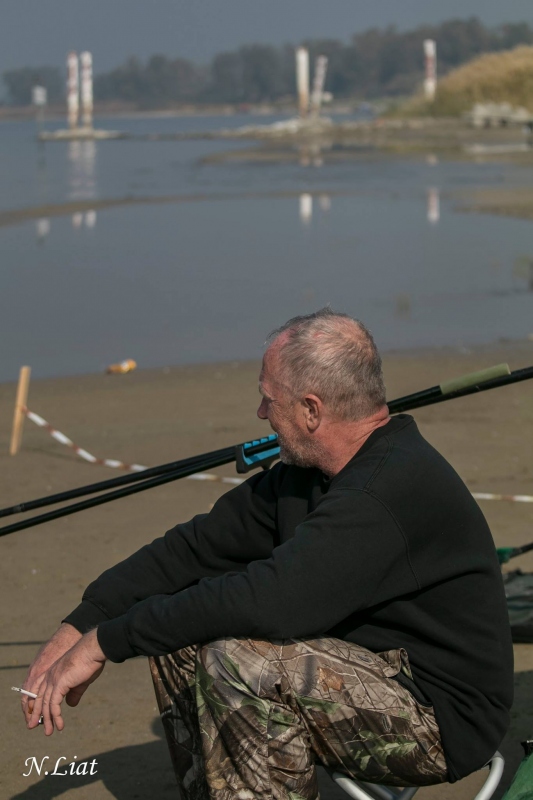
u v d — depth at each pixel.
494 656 2.74
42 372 10.33
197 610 2.62
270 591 2.60
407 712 2.72
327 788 3.66
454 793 3.59
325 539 2.64
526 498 6.52
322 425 2.82
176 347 11.38
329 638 2.76
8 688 4.32
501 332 11.91
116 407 8.98
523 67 66.12
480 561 2.74
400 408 3.46
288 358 2.81
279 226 22.62
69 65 100.06
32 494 6.88
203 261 17.80
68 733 4.01
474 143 50.75
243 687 2.65
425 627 2.74
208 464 3.46
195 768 2.91
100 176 39.41
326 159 46.00
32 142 79.44
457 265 16.80
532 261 16.83
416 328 12.18
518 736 3.90
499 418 8.46
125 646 2.71
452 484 2.75
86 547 5.96
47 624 4.93
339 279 15.71
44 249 19.53
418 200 27.17
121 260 18.06
